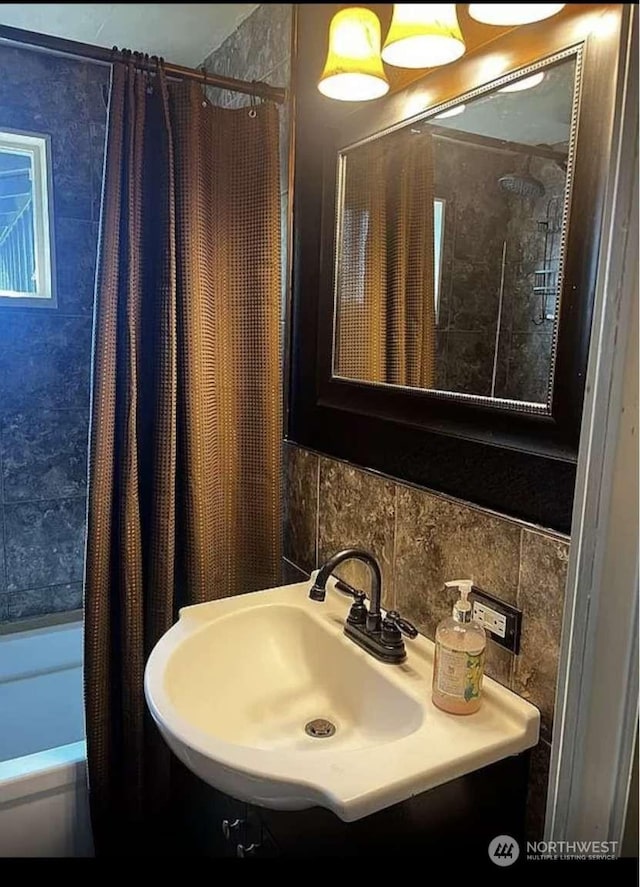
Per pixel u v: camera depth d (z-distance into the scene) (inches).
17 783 58.7
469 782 37.4
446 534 46.2
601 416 28.9
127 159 57.8
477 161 42.3
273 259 63.5
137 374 60.9
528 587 39.8
